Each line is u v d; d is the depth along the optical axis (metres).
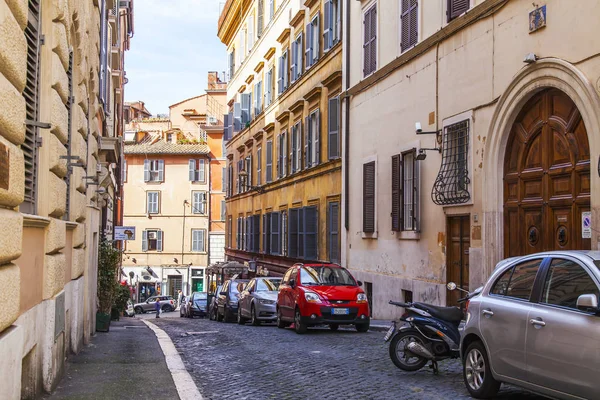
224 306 27.08
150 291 66.38
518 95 13.84
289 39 33.78
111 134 28.31
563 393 6.68
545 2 12.98
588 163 11.95
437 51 17.50
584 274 6.81
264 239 38.16
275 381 9.80
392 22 20.75
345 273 18.20
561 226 12.70
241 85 45.69
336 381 9.62
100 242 19.59
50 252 8.31
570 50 12.26
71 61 10.34
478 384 8.20
